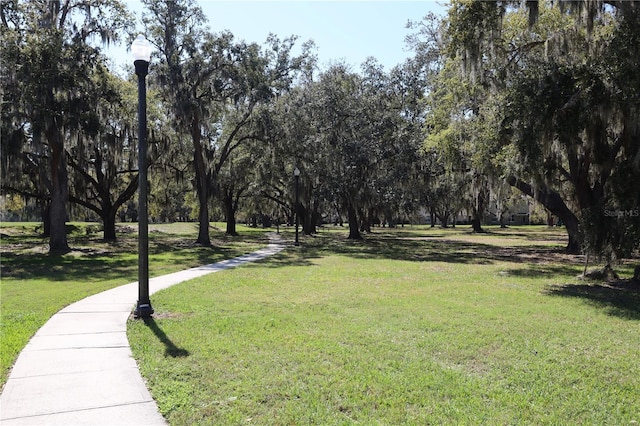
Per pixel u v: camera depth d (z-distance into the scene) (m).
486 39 14.69
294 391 5.09
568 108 12.02
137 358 6.16
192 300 10.29
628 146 13.03
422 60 33.34
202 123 27.03
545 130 12.47
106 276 14.67
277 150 29.20
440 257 22.12
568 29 13.69
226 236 40.91
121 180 35.50
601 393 5.19
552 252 25.14
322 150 31.33
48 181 23.44
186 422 4.36
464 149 23.09
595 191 16.52
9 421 4.32
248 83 25.91
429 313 9.18
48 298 10.48
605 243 12.71
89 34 24.05
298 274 15.08
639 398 5.06
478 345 6.97
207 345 6.76
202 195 29.16
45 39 20.38
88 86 22.66
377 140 31.88
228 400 4.86
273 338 7.16
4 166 21.94
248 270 16.09
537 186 16.23
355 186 31.70
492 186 24.27
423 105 33.84
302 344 6.86
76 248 25.41
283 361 6.09
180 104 24.78
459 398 4.98
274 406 4.75
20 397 4.87
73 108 21.00
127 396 4.92
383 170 32.50
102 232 42.28
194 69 25.09
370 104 32.47
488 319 8.71
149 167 31.12
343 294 11.34
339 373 5.67
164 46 25.67
